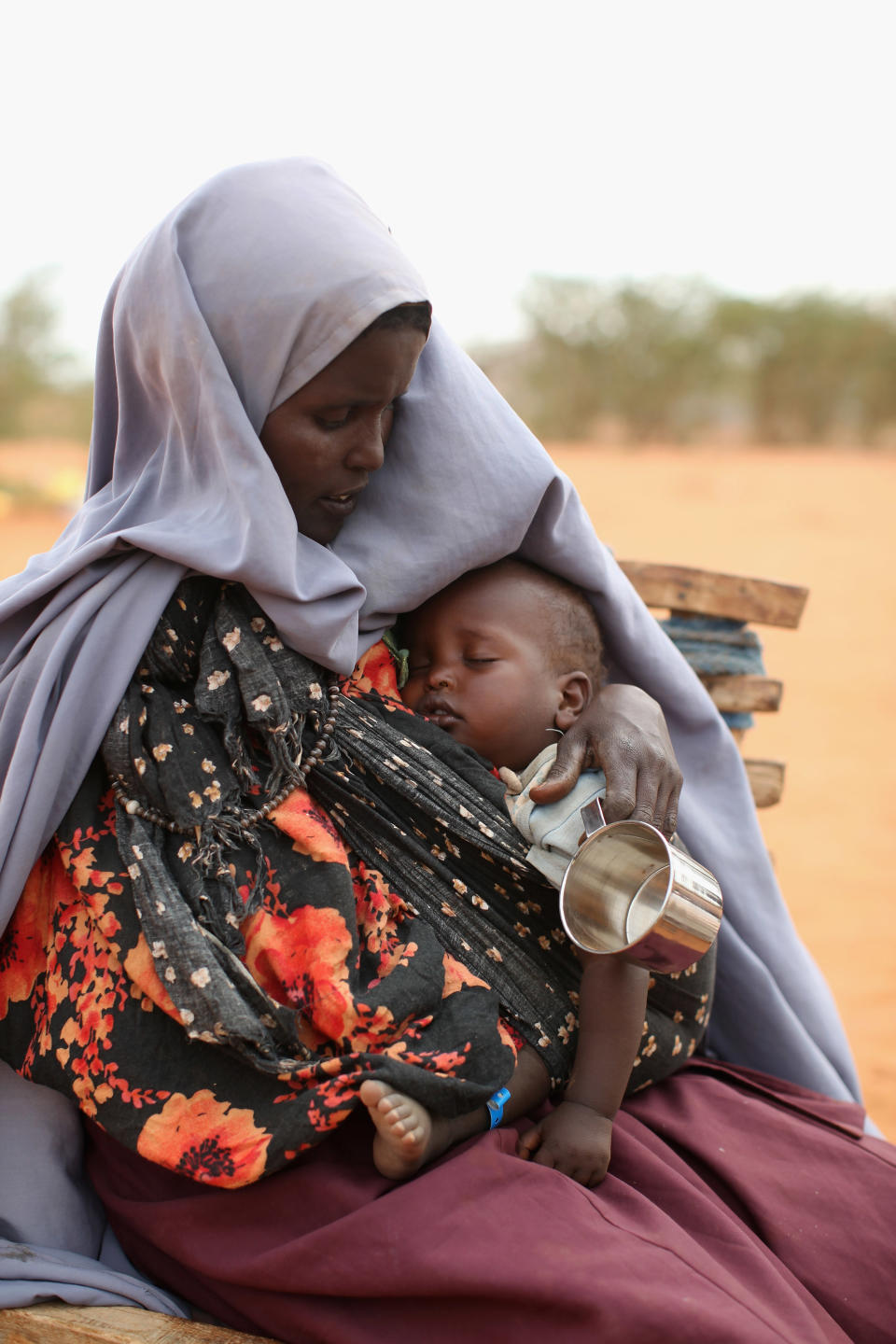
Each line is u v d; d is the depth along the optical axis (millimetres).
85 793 1907
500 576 2205
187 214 1947
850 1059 2670
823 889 6434
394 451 2143
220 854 1799
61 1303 1764
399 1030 1759
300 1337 1688
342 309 1836
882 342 42188
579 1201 1701
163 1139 1734
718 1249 1787
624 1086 1881
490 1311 1597
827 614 14992
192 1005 1704
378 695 2064
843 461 36125
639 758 1981
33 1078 1847
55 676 1873
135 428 2100
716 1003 2557
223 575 1838
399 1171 1694
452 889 1951
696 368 42781
